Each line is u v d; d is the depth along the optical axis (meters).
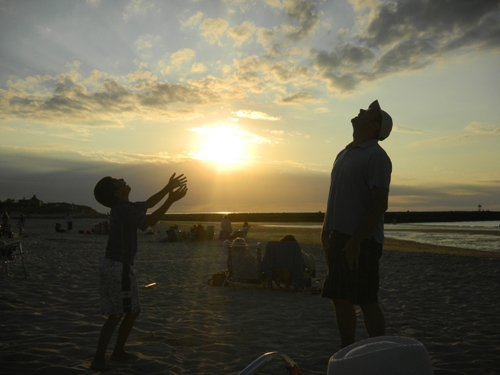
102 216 98.94
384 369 1.17
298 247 8.42
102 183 3.92
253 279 8.64
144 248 18.50
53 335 4.65
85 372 3.57
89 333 4.80
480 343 4.74
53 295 7.04
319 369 3.80
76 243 19.81
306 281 8.75
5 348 4.14
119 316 3.78
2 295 6.68
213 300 7.22
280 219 120.81
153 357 4.04
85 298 6.86
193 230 24.50
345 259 3.08
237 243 8.87
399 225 77.94
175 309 6.39
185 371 3.69
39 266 10.69
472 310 6.61
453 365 3.98
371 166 3.07
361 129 3.29
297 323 5.64
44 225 48.62
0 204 116.06
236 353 4.25
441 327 5.52
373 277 3.01
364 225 2.96
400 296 7.85
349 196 3.14
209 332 5.09
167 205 3.76
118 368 3.68
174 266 11.95
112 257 3.78
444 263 13.38
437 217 118.00
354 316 3.20
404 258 14.80
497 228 59.19
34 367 3.64
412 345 1.22
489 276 10.49
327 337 4.93
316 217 121.00
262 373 3.67
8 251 8.87
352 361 1.21
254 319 5.83
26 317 5.45
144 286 8.25
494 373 3.79
